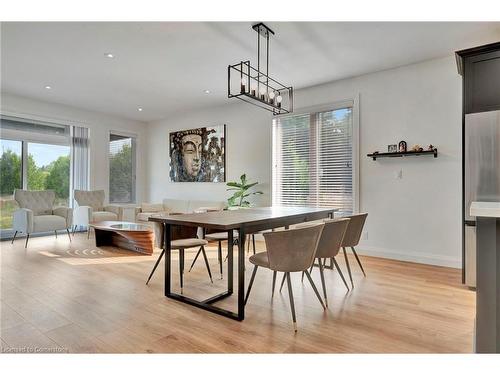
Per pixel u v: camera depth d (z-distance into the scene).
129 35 3.28
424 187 3.98
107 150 6.93
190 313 2.42
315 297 2.77
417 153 3.89
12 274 3.44
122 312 2.43
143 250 4.48
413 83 4.04
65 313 2.40
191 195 6.77
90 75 4.50
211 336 2.06
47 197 5.71
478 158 2.87
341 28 3.10
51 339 2.00
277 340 2.01
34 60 3.96
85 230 6.57
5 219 5.68
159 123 7.43
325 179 4.86
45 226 5.14
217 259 4.25
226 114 6.10
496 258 1.48
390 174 4.22
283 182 5.33
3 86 5.03
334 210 3.66
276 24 3.04
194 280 3.28
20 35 3.29
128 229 4.44
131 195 7.49
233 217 2.77
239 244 2.34
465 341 1.98
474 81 2.93
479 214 1.43
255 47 3.55
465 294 2.84
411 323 2.25
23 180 5.88
